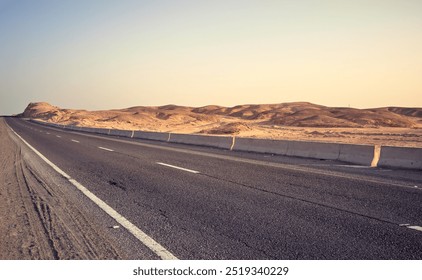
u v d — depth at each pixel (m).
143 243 5.35
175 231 5.90
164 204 7.75
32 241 5.45
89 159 16.48
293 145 18.55
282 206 7.54
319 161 15.81
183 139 29.64
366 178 11.02
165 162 15.41
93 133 48.44
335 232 5.84
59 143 26.80
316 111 140.25
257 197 8.40
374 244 5.30
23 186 9.92
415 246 5.21
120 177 11.37
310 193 8.82
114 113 193.12
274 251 5.06
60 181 10.67
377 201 7.95
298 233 5.80
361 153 15.02
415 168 12.93
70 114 184.62
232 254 4.96
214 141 25.48
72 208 7.43
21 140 29.47
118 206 7.59
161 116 150.25
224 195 8.63
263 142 20.56
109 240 5.48
